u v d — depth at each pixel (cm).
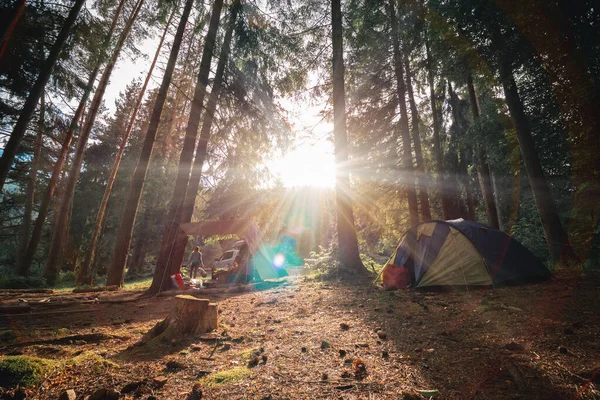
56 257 1300
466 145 1498
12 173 1678
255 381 239
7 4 702
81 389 229
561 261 800
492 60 862
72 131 1415
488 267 591
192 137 940
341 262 994
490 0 739
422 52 1256
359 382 231
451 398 200
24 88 996
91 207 2447
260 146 1164
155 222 2284
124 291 921
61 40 885
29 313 547
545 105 932
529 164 870
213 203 1931
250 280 964
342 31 1189
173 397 217
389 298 583
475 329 355
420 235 718
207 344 344
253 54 1071
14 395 212
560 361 246
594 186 845
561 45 705
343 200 1027
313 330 390
